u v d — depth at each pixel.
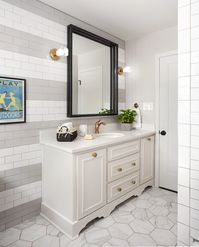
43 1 2.05
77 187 1.78
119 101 3.08
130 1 2.04
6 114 1.85
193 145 1.25
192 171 1.26
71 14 2.31
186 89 1.25
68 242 1.71
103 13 2.28
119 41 3.03
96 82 2.64
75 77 2.38
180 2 1.25
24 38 1.95
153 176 2.91
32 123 2.04
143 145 2.64
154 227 1.92
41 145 2.11
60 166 1.87
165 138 2.81
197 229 1.26
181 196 1.32
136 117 3.05
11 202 1.93
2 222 1.87
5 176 1.88
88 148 1.83
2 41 1.80
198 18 1.18
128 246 1.67
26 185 2.03
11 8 1.85
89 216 1.90
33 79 2.03
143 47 2.94
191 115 1.24
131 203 2.39
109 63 2.81
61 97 2.28
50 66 2.16
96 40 2.60
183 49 1.25
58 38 2.22
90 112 2.58
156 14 2.30
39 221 2.03
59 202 1.91
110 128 2.89
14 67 1.89
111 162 2.14
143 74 2.96
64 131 2.05
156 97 2.85
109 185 2.13
